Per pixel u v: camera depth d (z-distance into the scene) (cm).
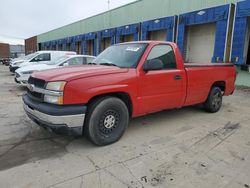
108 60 480
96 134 383
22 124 506
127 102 431
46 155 361
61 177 299
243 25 1123
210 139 436
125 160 348
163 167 329
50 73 391
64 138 429
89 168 323
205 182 294
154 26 1683
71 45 3250
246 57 1210
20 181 289
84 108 361
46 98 364
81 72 382
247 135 461
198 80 549
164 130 482
